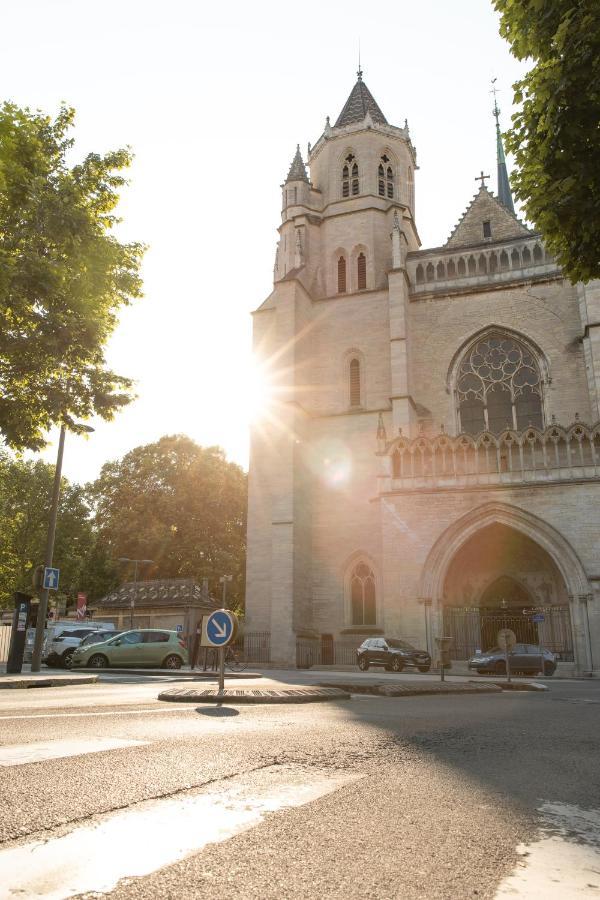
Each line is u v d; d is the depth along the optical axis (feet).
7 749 18.52
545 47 33.04
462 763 19.88
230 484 207.31
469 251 159.63
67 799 13.06
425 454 121.80
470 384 152.87
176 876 9.41
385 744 22.80
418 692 52.70
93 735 21.85
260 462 148.97
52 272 60.08
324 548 147.13
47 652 112.88
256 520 146.10
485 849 11.32
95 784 14.33
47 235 64.39
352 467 150.00
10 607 213.66
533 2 32.50
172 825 11.76
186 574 200.75
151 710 31.07
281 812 12.97
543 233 33.42
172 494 204.13
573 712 39.01
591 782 17.79
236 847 10.77
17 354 62.69
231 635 39.55
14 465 211.41
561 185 31.42
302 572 141.08
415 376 154.81
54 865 9.64
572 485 113.19
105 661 97.09
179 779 15.20
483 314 153.89
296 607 136.26
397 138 182.29
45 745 19.34
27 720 25.90
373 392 155.43
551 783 17.42
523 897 9.22
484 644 125.90
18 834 10.93
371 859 10.54
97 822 11.77
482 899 9.10
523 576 128.88
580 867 10.55
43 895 8.57
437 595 115.65
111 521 209.46
